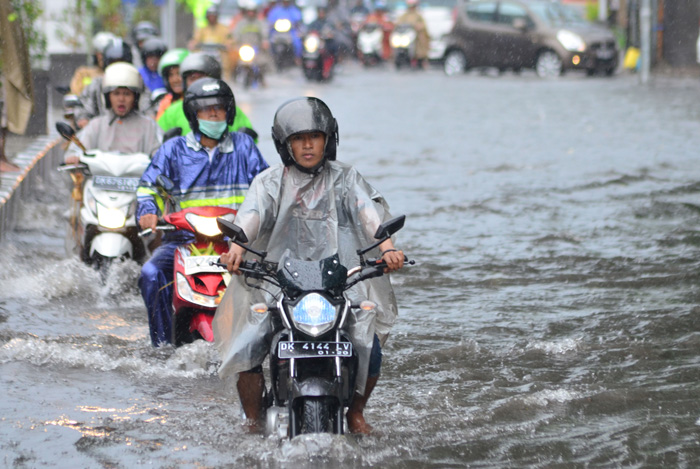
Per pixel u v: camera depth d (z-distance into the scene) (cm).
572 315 1916
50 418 1399
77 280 2127
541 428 1370
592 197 3038
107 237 2080
